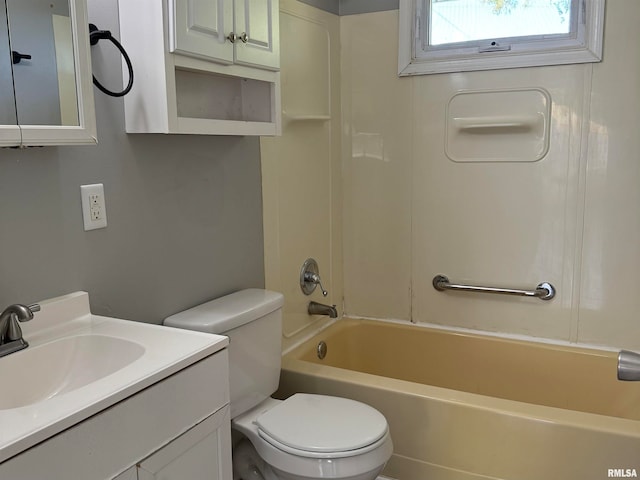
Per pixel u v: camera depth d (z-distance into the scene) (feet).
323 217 8.93
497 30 8.16
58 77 4.31
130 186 5.38
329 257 9.18
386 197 9.18
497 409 6.19
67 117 4.37
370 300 9.52
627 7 7.41
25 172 4.46
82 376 4.48
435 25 8.50
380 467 5.39
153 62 4.94
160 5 4.82
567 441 5.90
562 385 8.18
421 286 9.16
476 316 8.86
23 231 4.47
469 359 8.75
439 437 6.49
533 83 8.00
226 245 6.74
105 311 5.21
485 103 8.29
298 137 8.15
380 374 9.34
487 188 8.49
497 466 6.24
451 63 8.37
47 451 3.17
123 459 3.66
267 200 7.50
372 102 9.04
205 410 4.38
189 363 4.15
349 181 9.39
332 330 9.02
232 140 6.74
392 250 9.27
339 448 5.20
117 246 5.28
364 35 8.94
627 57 7.49
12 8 4.10
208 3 5.24
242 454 6.24
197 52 5.13
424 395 6.54
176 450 4.11
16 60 4.10
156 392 3.89
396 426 6.72
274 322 6.46
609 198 7.84
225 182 6.66
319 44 8.50
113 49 5.08
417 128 8.79
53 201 4.68
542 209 8.21
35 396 4.22
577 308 8.23
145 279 5.60
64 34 4.32
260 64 6.00
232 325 5.82
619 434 5.70
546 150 8.06
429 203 8.89
